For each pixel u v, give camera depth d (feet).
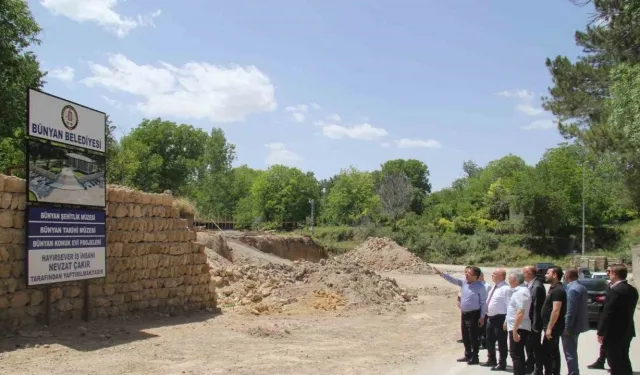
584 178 205.05
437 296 89.15
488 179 339.36
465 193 337.52
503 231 236.22
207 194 265.75
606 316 27.68
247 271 72.02
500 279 34.35
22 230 37.76
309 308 62.44
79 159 41.93
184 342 38.70
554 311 29.30
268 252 145.89
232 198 288.10
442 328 54.08
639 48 65.26
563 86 82.48
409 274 147.74
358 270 77.56
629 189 94.84
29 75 96.02
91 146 43.21
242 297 63.67
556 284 30.01
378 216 269.85
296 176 302.66
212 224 171.22
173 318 49.39
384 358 37.40
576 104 81.76
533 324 29.68
